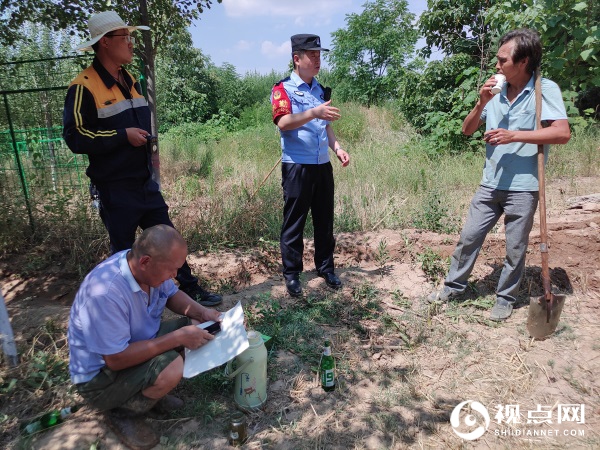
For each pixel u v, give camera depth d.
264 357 2.76
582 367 3.16
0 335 3.09
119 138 3.14
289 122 3.52
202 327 2.69
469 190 6.46
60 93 6.11
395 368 3.20
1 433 2.60
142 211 3.43
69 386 2.90
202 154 10.01
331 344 3.42
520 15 6.96
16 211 5.24
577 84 7.50
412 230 5.05
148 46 6.59
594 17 6.71
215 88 18.67
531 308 3.37
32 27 8.10
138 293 2.45
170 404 2.76
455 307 3.91
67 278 4.62
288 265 4.02
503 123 3.43
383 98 16.00
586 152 6.70
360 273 4.45
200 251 4.94
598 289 4.06
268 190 6.30
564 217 4.71
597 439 2.58
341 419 2.75
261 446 2.54
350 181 7.00
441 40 10.11
